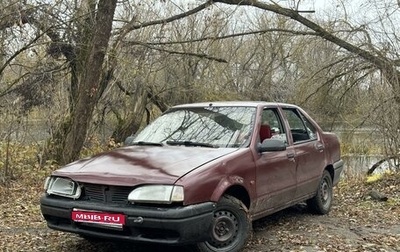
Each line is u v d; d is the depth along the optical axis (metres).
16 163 11.53
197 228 4.79
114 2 12.75
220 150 5.64
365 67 15.01
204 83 24.27
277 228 6.84
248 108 6.44
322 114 16.58
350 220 7.53
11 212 7.95
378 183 11.66
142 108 21.56
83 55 13.45
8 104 12.48
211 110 6.59
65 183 5.26
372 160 15.70
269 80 27.38
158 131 6.50
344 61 15.61
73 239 6.15
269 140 5.91
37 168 11.80
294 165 6.68
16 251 5.67
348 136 15.98
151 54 17.73
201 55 17.12
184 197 4.74
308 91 17.00
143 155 5.51
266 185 5.96
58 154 12.96
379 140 13.90
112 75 15.47
